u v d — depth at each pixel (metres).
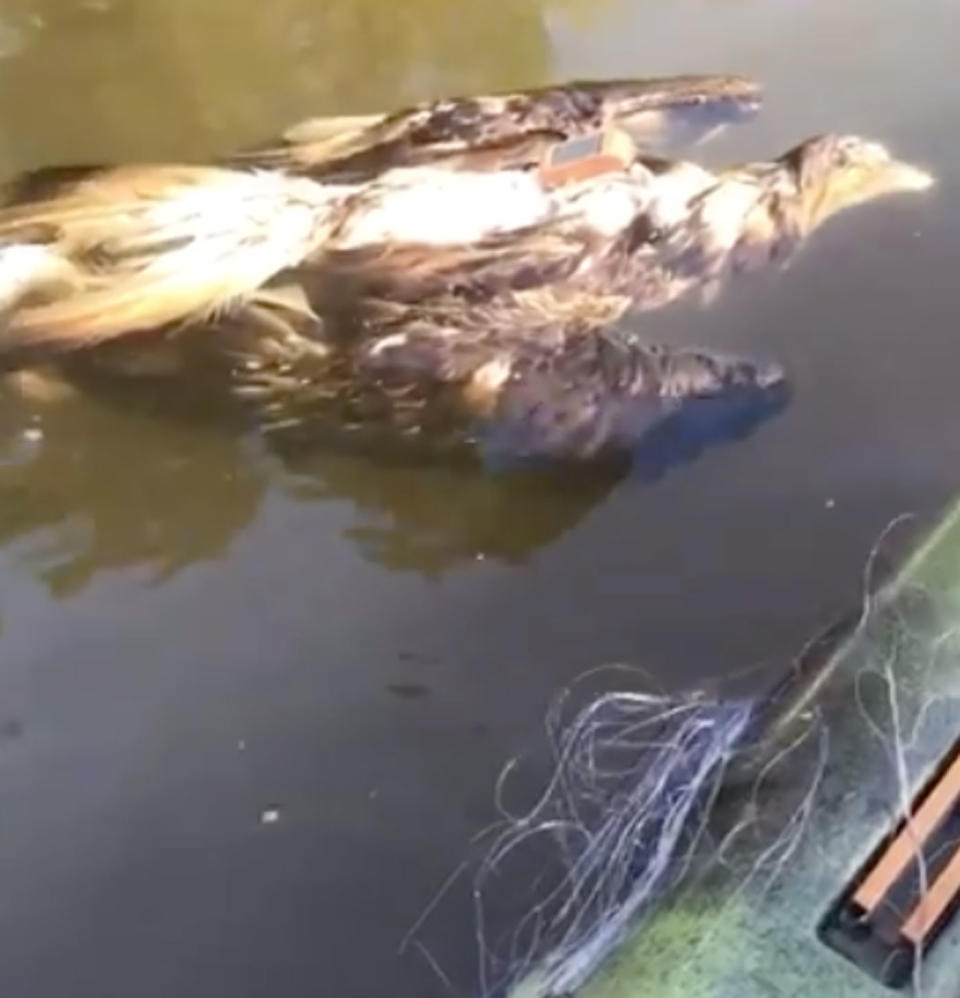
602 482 1.28
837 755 1.12
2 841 1.13
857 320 1.38
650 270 1.38
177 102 1.50
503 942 1.09
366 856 1.13
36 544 1.25
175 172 1.41
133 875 1.12
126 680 1.20
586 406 1.30
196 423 1.29
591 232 1.39
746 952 1.05
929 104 1.54
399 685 1.20
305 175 1.41
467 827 1.14
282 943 1.10
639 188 1.42
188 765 1.16
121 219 1.36
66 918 1.11
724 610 1.23
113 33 1.56
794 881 1.07
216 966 1.09
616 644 1.21
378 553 1.25
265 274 1.34
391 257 1.35
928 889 1.06
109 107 1.49
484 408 1.29
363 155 1.43
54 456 1.28
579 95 1.50
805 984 1.04
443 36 1.56
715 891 1.07
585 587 1.24
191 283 1.33
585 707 1.18
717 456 1.30
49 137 1.46
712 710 1.17
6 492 1.27
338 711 1.19
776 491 1.29
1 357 1.29
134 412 1.29
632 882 1.09
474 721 1.18
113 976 1.09
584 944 1.07
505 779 1.16
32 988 1.08
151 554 1.25
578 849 1.12
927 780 1.11
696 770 1.12
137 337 1.30
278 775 1.16
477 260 1.36
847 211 1.45
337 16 1.58
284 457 1.28
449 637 1.21
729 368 1.34
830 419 1.33
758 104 1.52
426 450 1.28
